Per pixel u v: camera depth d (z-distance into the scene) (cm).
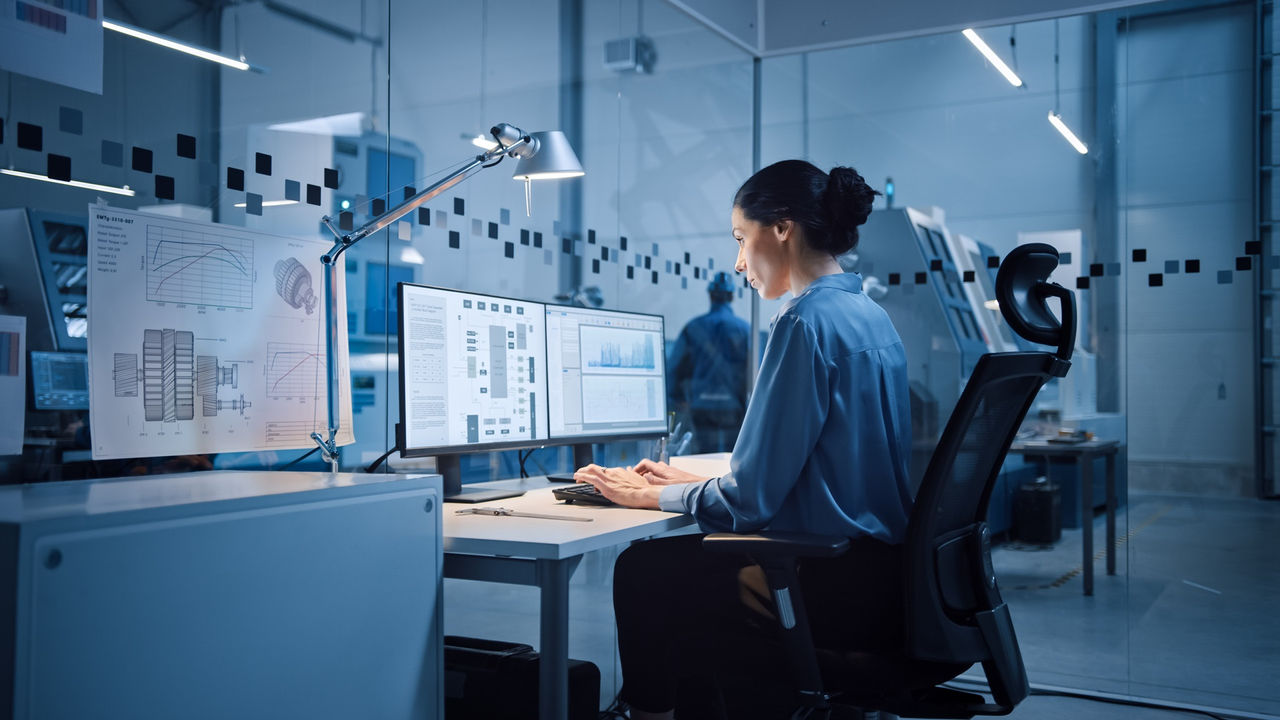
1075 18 330
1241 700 303
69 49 157
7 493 124
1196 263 314
